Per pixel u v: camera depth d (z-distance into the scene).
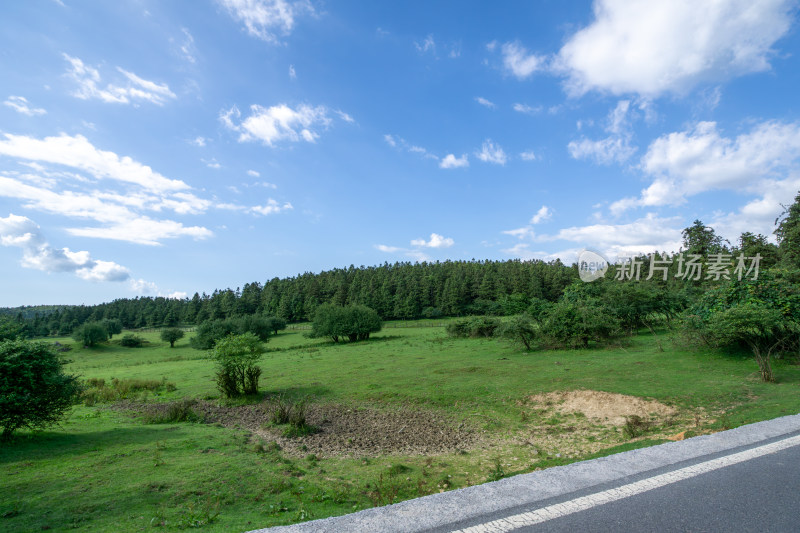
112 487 6.96
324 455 10.12
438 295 99.00
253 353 18.55
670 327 26.56
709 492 3.39
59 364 9.99
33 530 5.35
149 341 75.62
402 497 6.97
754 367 14.61
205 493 6.86
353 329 49.12
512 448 9.93
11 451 8.92
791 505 3.18
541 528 2.81
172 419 13.93
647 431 9.77
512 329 26.23
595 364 18.78
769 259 30.27
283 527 2.79
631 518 2.96
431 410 14.25
